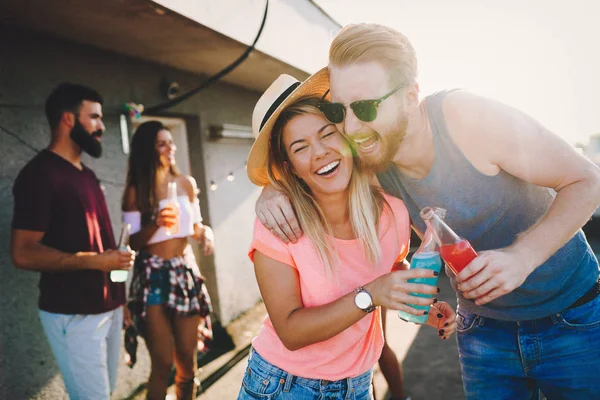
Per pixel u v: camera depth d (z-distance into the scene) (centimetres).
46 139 279
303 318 128
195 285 279
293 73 450
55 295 211
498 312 161
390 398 274
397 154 142
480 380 175
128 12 246
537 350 158
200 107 438
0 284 250
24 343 261
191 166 436
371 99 129
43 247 204
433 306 154
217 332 422
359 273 144
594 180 128
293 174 148
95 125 229
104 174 318
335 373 142
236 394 310
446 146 140
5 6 230
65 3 229
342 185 140
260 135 138
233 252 480
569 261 148
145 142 279
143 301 257
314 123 137
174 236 271
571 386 156
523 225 152
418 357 352
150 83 368
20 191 204
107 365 237
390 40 129
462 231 155
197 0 266
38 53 276
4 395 248
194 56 354
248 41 326
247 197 520
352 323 124
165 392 263
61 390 278
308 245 137
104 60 323
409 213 165
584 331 152
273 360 145
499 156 134
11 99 260
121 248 230
